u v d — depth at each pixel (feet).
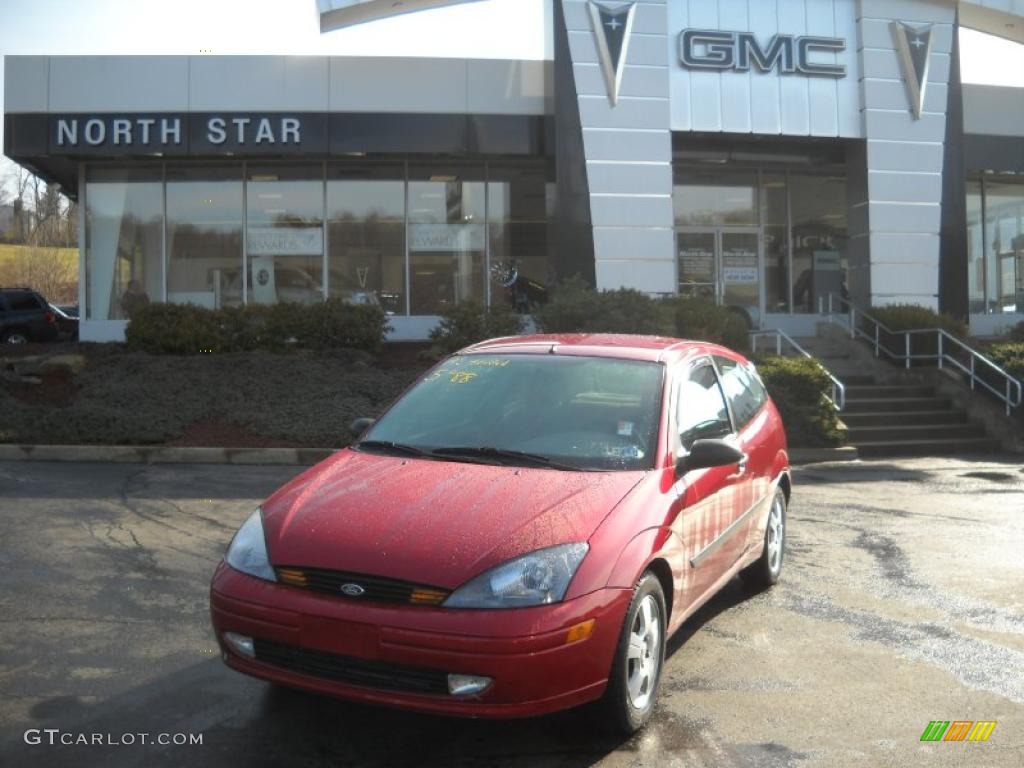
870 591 22.35
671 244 59.77
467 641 12.36
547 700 12.61
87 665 16.40
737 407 20.98
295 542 13.58
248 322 53.21
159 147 58.08
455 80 60.18
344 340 53.88
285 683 13.19
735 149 63.93
